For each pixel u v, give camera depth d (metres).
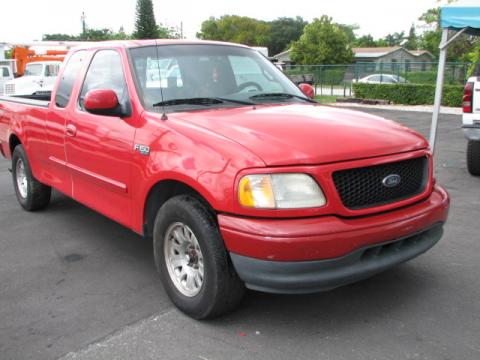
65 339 3.36
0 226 5.77
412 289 3.96
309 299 3.81
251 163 3.06
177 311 3.70
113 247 5.07
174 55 4.45
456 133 13.22
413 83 26.59
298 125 3.49
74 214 6.20
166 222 3.57
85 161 4.59
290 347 3.20
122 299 3.92
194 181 3.27
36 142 5.59
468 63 25.09
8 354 3.20
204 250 3.28
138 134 3.85
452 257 4.59
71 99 4.89
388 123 3.88
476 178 7.88
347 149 3.20
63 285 4.20
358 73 31.41
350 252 3.05
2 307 3.83
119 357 3.15
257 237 2.99
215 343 3.27
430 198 3.60
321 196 3.06
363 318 3.53
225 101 4.21
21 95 6.81
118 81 4.32
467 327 3.39
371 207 3.21
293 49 58.03
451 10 8.09
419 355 3.08
